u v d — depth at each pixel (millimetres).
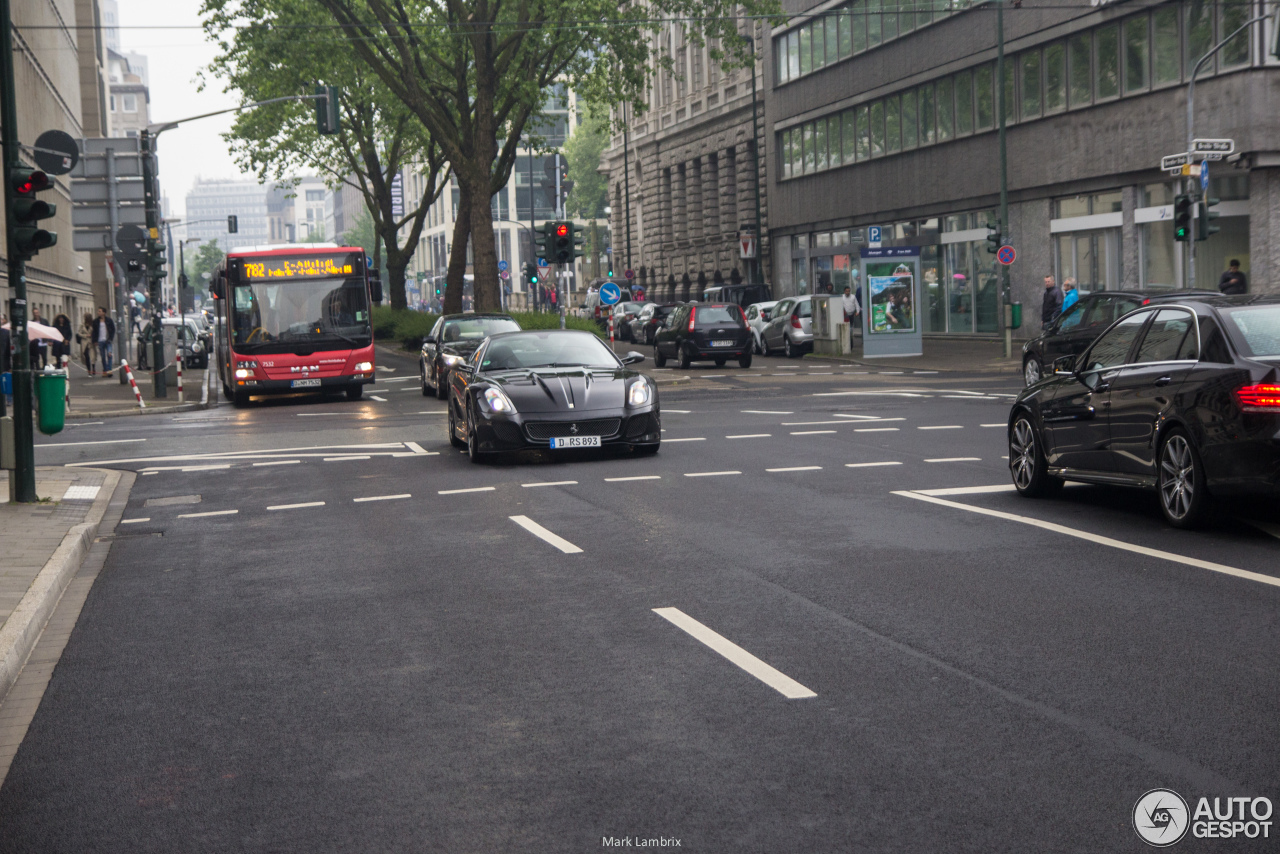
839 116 51406
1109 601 7391
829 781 4699
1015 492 11891
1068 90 37281
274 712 5914
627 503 11938
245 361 28250
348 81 53062
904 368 33125
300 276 28547
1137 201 34781
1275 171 30656
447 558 9602
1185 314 9914
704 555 9234
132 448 19797
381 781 4918
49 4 62969
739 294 48031
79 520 12219
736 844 4164
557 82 44906
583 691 6004
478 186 40094
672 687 6000
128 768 5234
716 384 29375
